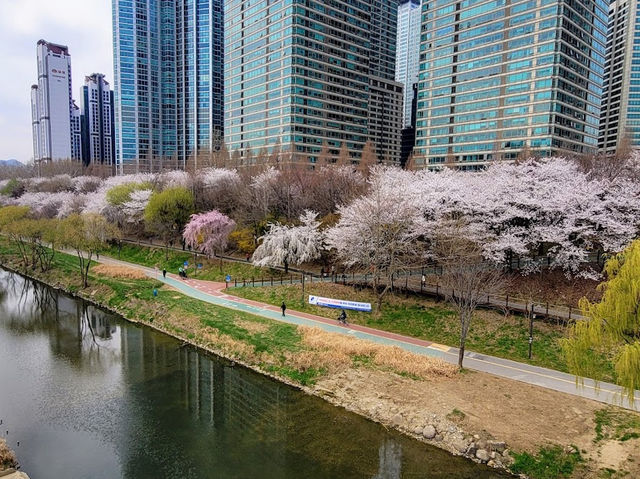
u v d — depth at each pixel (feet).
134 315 145.28
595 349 75.92
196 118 655.76
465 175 161.58
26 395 92.22
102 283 174.29
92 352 116.78
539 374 87.97
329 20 460.14
